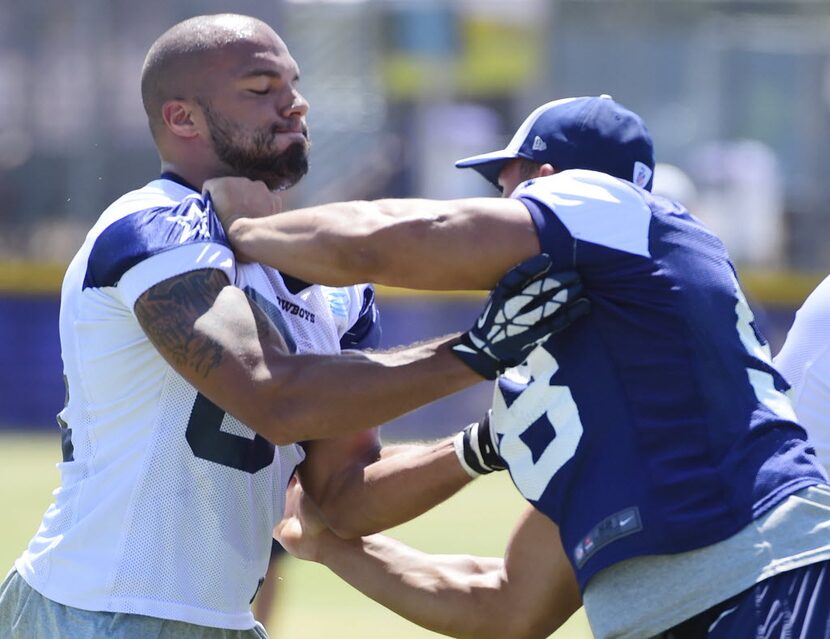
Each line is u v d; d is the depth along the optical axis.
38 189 47.09
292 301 12.58
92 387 11.98
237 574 12.10
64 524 12.02
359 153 49.34
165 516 11.79
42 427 48.81
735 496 10.52
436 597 13.09
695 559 10.40
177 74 12.60
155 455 11.80
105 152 46.56
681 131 48.72
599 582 10.65
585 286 10.96
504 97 49.16
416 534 32.12
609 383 10.79
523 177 12.35
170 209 11.87
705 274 11.13
